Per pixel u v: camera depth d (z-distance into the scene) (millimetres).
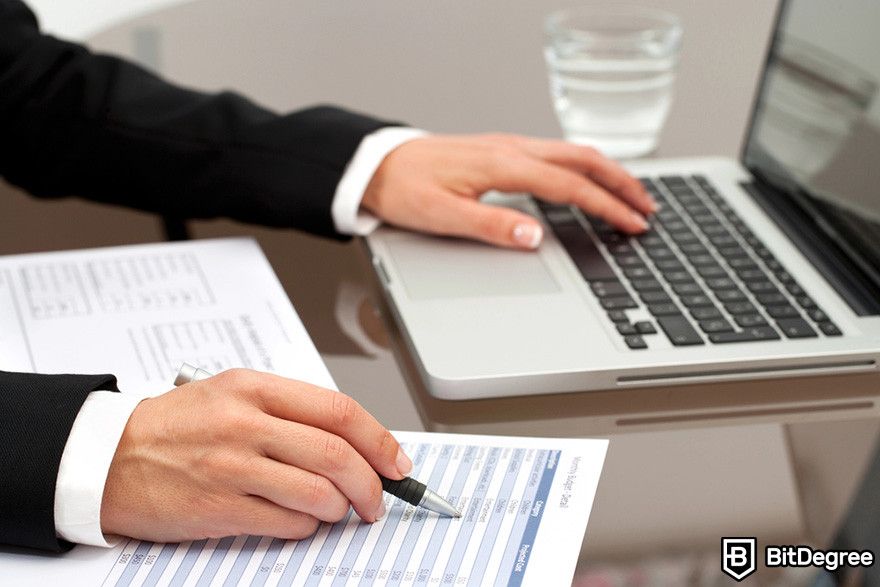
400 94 1521
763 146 1301
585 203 1175
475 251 1139
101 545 749
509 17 1780
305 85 1535
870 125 1087
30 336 966
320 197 1186
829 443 851
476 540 735
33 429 768
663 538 737
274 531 739
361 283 1117
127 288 1054
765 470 816
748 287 1047
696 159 1368
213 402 774
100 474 748
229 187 1221
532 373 896
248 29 1713
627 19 1457
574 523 747
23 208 1275
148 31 1688
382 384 932
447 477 798
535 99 1522
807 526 750
